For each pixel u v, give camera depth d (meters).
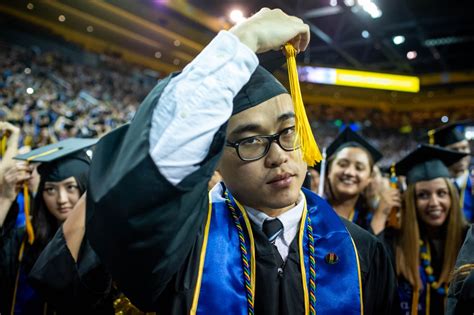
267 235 1.12
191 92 0.86
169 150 0.82
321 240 1.17
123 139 0.93
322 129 29.83
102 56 22.50
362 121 31.80
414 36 23.70
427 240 2.36
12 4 19.05
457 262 1.11
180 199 0.85
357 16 20.94
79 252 1.09
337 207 2.83
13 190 2.10
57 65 18.89
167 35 23.66
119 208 0.82
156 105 0.87
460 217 2.27
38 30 20.31
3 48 17.42
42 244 2.23
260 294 1.05
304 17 21.52
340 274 1.12
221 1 21.06
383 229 2.42
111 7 20.80
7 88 13.50
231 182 1.05
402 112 33.09
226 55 0.91
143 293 0.93
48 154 2.22
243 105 0.99
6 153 2.16
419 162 2.40
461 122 4.17
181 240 0.90
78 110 13.06
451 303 1.06
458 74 30.72
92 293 1.11
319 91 33.28
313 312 1.06
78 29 22.23
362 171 2.72
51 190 2.25
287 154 1.01
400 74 22.39
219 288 1.02
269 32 0.98
